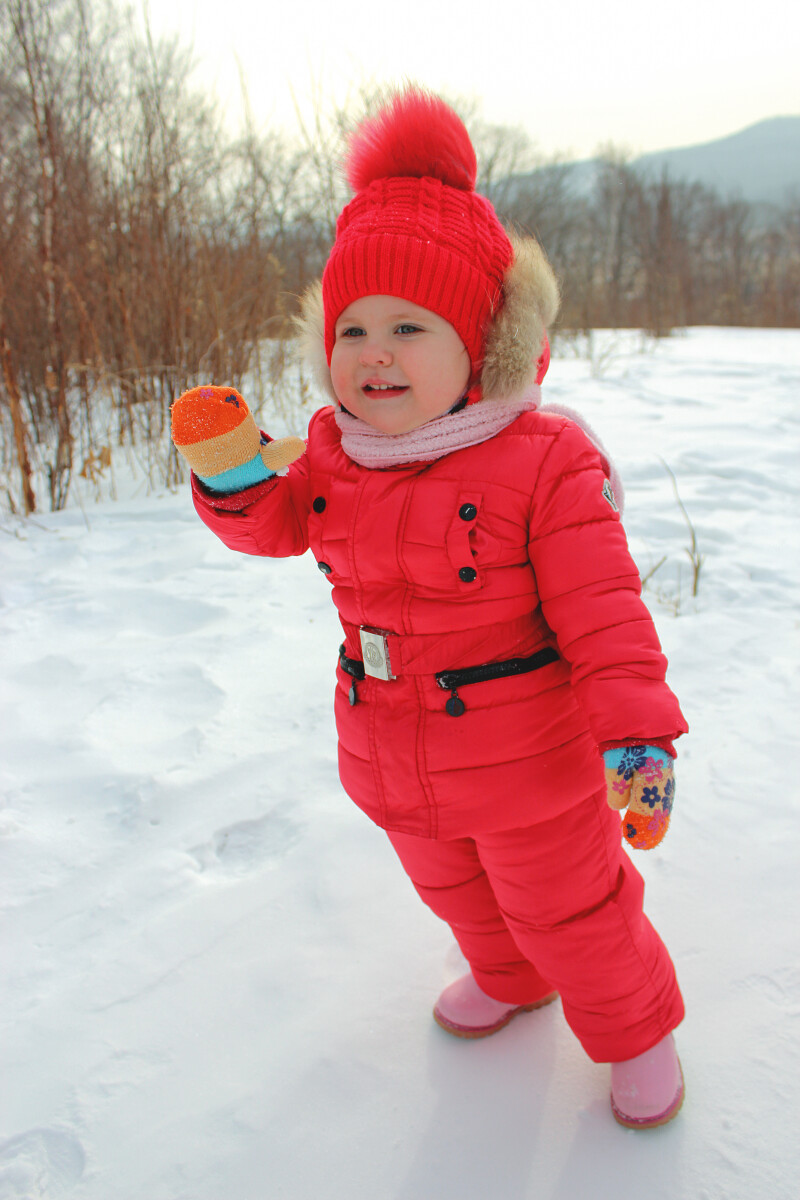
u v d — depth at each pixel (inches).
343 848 74.7
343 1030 57.9
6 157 182.1
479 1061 54.9
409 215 44.6
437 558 44.5
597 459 45.8
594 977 48.8
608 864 48.6
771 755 83.0
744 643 106.7
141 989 62.2
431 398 45.0
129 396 193.5
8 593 133.3
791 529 143.9
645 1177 46.7
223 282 203.2
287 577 134.3
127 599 128.2
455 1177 47.8
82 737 93.3
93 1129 52.2
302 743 90.2
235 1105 53.1
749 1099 50.4
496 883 49.4
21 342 187.0
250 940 65.9
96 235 193.6
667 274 721.0
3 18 171.5
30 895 72.2
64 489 174.4
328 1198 47.4
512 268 46.3
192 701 99.7
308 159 229.8
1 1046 58.2
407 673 46.3
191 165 202.2
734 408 230.8
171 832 78.7
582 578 43.3
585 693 42.4
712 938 62.3
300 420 206.5
